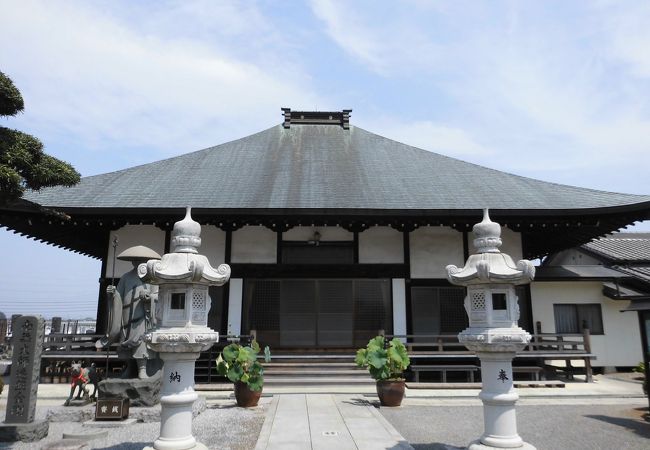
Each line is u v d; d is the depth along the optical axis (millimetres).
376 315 15016
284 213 13898
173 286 5949
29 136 7043
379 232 15484
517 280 5867
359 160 18906
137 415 8578
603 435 7785
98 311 14586
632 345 17156
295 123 22812
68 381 13617
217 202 14406
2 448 6863
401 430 8094
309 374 12992
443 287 15133
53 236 16922
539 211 13961
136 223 14625
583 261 21734
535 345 14250
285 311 14922
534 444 7242
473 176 17719
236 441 7109
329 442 6887
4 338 24516
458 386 12586
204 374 13641
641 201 13719
